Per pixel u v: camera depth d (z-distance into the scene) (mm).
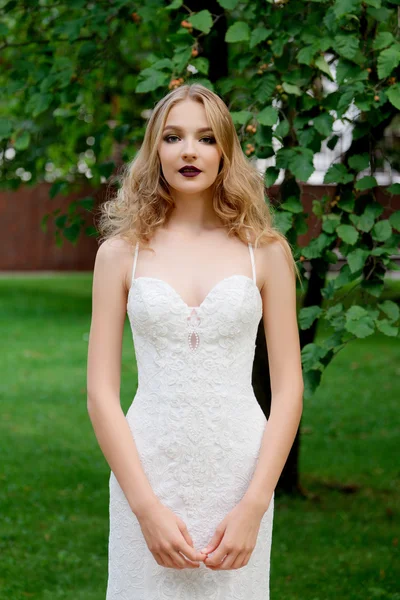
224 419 2400
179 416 2387
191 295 2438
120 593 2457
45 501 5637
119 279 2490
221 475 2396
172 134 2482
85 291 16406
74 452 6777
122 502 2451
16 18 5730
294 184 3785
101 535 5051
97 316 2490
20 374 9570
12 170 5812
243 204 2551
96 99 6258
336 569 4578
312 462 6746
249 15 4008
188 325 2393
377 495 5977
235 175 2543
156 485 2393
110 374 2455
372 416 8070
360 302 3947
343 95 3568
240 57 3971
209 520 2396
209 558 2299
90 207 4855
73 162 6406
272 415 2455
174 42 3910
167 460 2389
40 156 5852
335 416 8078
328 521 5418
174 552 2268
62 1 5125
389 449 7055
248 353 2473
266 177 3615
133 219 2533
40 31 5691
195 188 2465
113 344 2477
